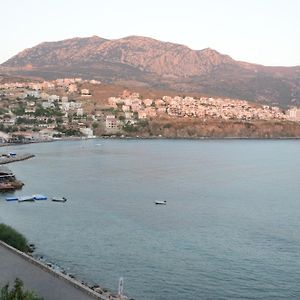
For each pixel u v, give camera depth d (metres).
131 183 174.12
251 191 160.75
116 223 111.44
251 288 73.69
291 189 166.12
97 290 67.62
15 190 156.12
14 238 85.50
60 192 152.88
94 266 81.69
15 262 67.19
